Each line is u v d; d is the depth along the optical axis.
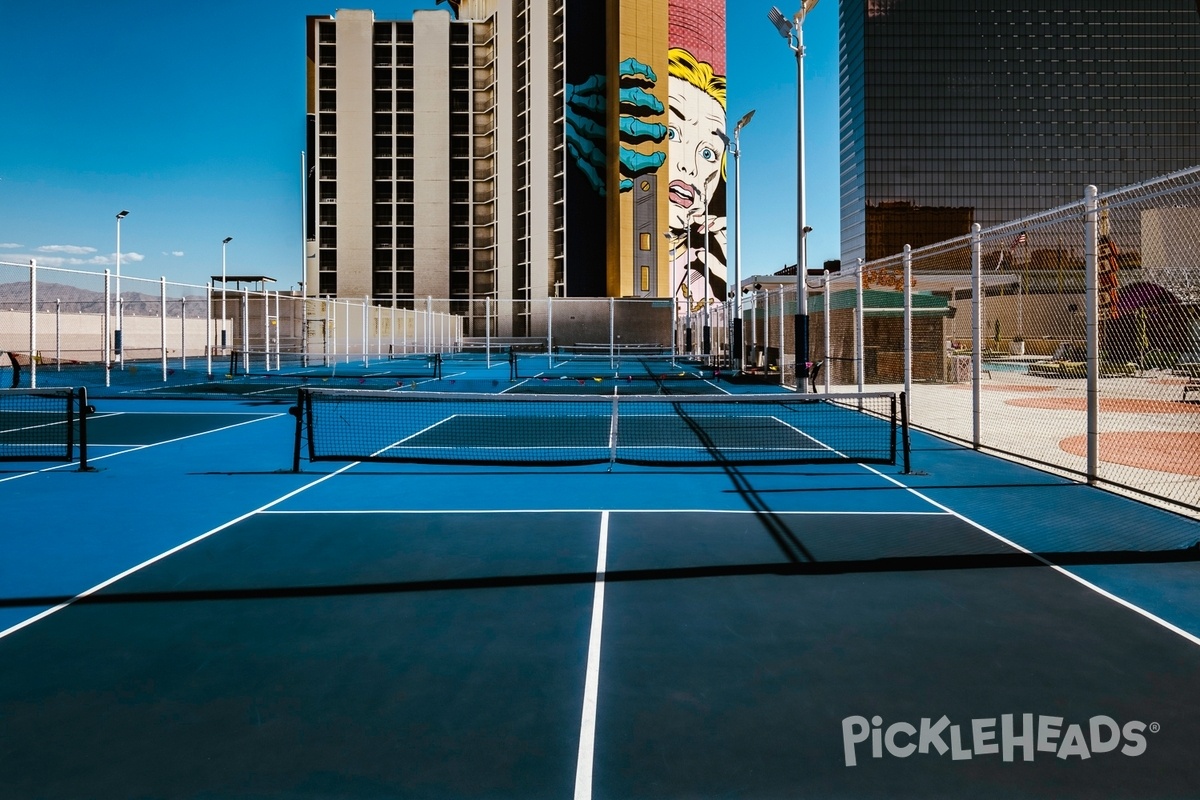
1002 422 16.83
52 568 6.50
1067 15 124.94
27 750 3.65
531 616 5.39
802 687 4.28
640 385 28.00
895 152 123.69
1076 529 7.72
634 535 7.57
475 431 16.09
